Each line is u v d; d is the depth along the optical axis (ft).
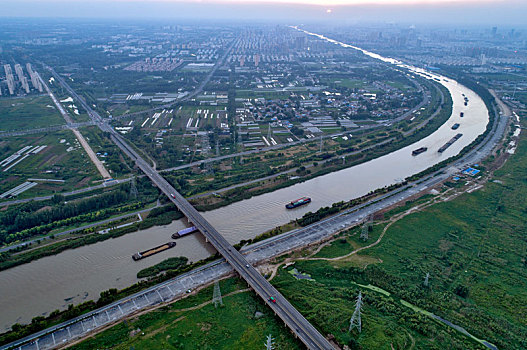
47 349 512.63
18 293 643.45
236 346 519.60
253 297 619.67
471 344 526.98
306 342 513.04
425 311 593.83
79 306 586.86
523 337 540.93
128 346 515.91
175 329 547.08
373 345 515.50
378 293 634.02
